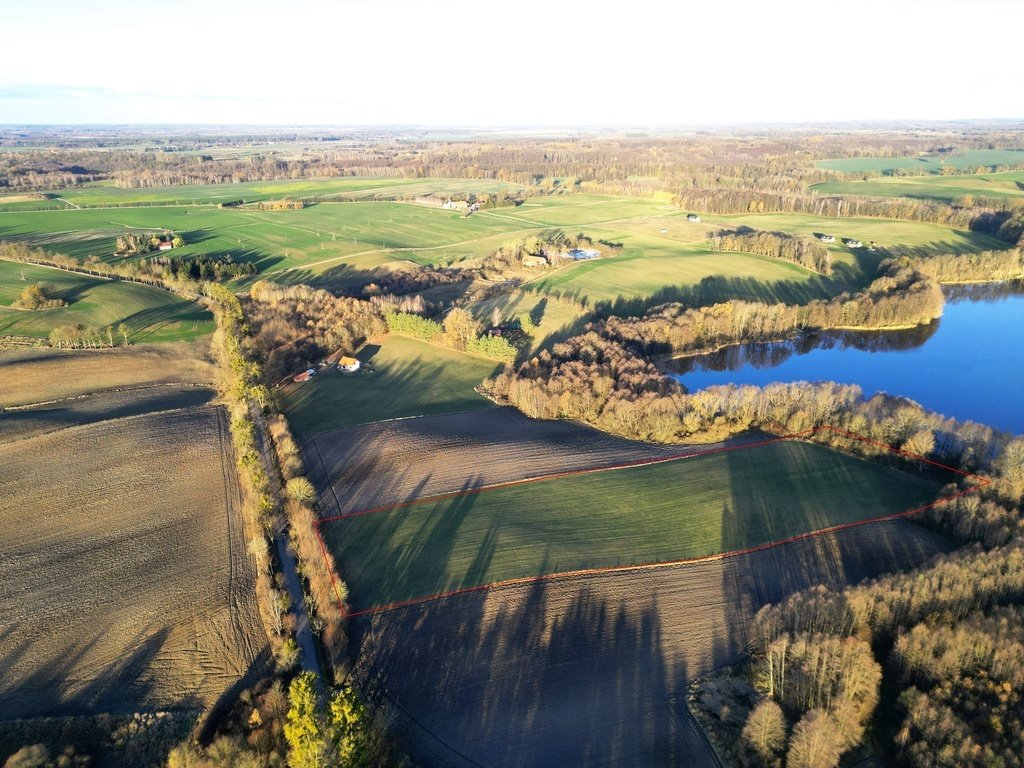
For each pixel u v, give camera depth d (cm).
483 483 9288
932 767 4994
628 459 9919
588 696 5978
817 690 5694
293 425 11294
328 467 9825
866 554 7712
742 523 8294
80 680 6106
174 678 6178
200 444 10488
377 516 8569
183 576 7494
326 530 8281
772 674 5928
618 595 7131
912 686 5612
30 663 6262
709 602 7031
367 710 5522
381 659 6384
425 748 5509
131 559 7756
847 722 5344
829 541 7938
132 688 6050
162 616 6888
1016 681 5406
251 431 10281
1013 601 6431
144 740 5594
